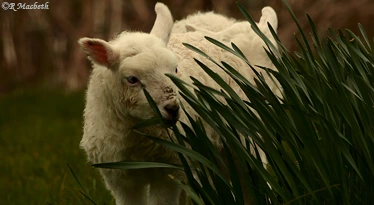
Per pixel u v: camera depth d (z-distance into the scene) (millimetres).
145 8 28750
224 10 26156
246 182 7125
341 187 7000
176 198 9031
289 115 7387
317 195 7074
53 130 18328
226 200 7191
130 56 8109
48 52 32312
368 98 7277
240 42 10062
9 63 31844
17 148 16766
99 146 8656
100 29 28766
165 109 7758
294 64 8031
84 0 29562
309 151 6992
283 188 7211
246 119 7102
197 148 7227
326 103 7160
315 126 7543
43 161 14797
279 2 25391
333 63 7465
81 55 29328
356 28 25422
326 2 25172
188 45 7543
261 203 7211
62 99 22766
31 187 12867
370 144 7188
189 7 27469
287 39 24766
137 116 8148
